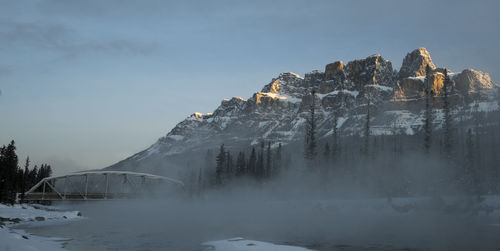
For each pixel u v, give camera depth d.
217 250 28.94
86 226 52.59
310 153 116.81
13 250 23.33
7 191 105.19
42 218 64.44
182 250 28.92
